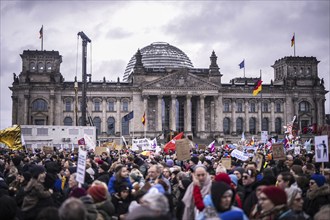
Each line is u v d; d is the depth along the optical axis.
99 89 166.25
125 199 20.28
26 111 159.62
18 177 23.95
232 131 173.38
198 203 15.45
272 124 175.88
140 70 167.88
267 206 12.77
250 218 14.81
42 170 18.00
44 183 18.19
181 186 21.38
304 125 178.12
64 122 164.25
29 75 165.62
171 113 163.00
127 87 167.25
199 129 165.38
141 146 63.31
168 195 16.72
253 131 175.75
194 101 172.25
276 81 191.00
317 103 178.25
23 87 159.88
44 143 92.12
